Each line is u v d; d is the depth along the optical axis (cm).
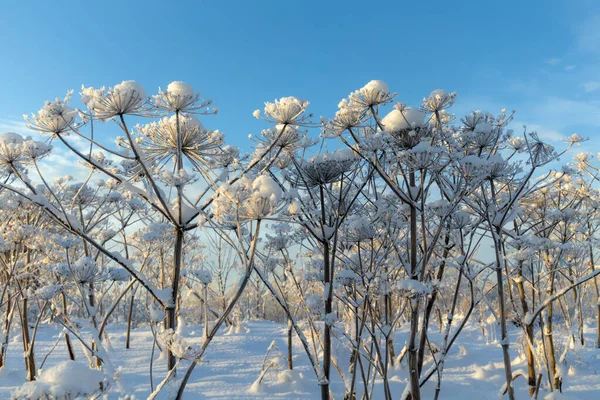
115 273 398
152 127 274
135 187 256
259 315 1700
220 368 737
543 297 655
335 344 570
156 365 757
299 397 570
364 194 380
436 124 354
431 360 738
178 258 257
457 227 392
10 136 260
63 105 241
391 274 427
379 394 549
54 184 572
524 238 443
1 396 557
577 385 652
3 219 613
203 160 271
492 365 753
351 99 337
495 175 353
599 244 548
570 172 425
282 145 296
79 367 192
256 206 229
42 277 623
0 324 901
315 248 412
